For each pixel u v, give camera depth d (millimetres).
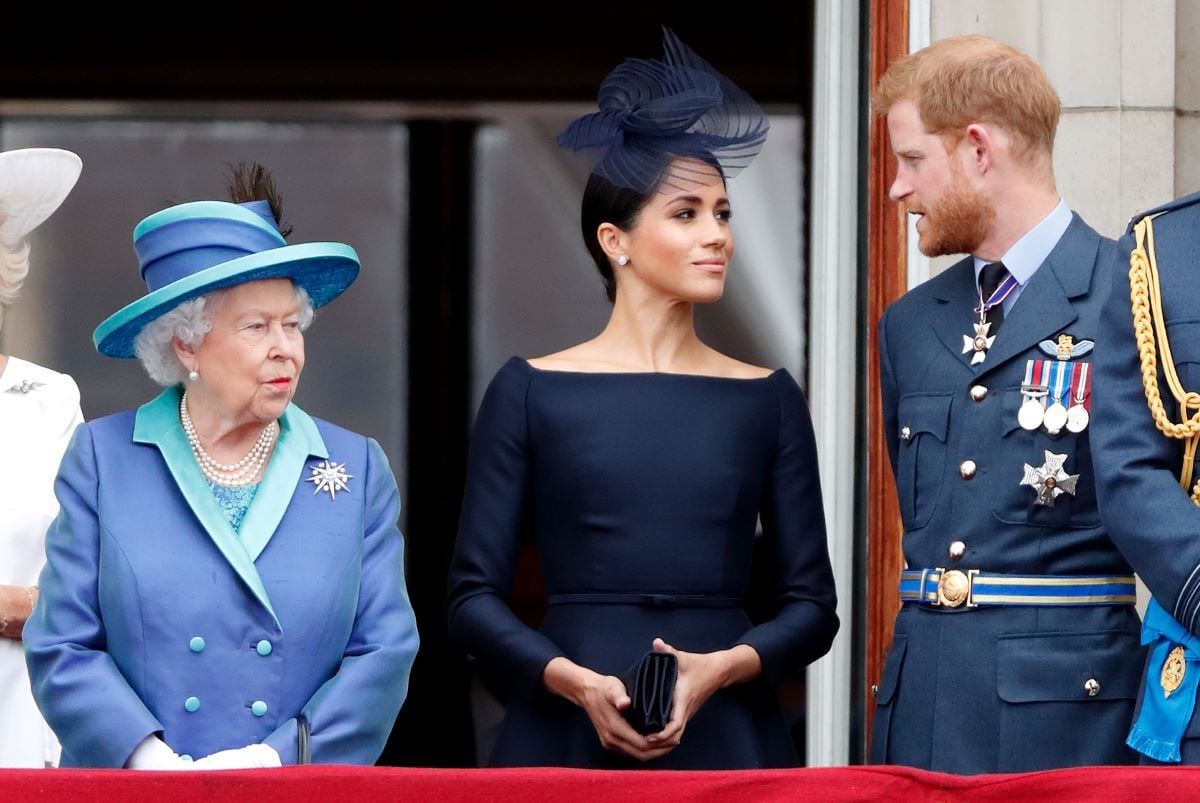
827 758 19406
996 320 15141
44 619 13023
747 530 15453
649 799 11352
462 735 26031
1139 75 18688
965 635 14586
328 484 13531
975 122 14867
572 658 14977
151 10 28547
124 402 26062
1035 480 14461
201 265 13148
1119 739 14242
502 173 27562
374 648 13258
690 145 15414
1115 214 18656
